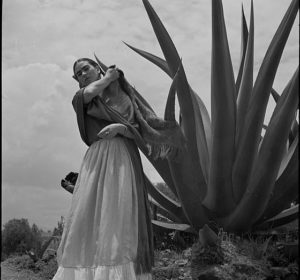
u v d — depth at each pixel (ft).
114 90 13.69
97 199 12.32
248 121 21.18
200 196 23.16
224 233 21.08
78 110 13.10
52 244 31.83
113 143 12.97
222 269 17.40
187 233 24.80
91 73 13.92
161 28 20.88
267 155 20.26
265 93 20.40
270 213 23.12
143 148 14.07
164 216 29.78
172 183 23.81
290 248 18.93
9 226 36.86
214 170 21.18
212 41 19.85
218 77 20.13
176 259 20.43
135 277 11.96
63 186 17.47
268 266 18.17
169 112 13.58
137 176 13.17
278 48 19.39
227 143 20.77
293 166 22.34
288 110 19.45
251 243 19.76
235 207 22.48
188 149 22.35
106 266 11.58
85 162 13.14
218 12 19.21
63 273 12.07
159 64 24.58
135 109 13.62
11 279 24.41
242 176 22.00
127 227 12.02
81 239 12.07
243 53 27.58
